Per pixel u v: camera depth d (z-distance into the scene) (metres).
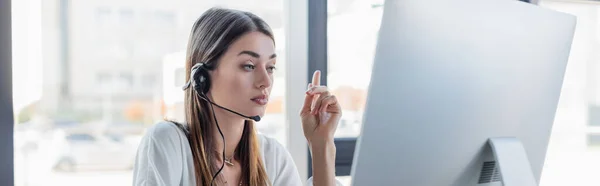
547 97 0.87
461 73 0.74
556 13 0.85
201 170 1.06
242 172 1.14
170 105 1.46
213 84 1.05
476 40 0.75
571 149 1.98
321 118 1.06
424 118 0.72
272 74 1.11
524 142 0.85
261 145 1.21
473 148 0.79
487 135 0.80
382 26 0.65
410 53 0.68
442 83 0.72
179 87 1.30
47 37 1.55
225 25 1.04
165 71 1.60
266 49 1.06
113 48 1.62
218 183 1.07
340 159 1.70
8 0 1.40
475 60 0.75
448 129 0.75
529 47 0.82
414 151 0.72
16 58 1.45
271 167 1.20
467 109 0.76
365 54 1.74
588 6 1.94
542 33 0.83
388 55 0.66
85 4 1.59
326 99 1.05
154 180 0.97
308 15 1.68
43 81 1.56
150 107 1.65
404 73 0.68
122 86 1.63
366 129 0.67
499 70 0.79
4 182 1.43
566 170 1.98
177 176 1.02
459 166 0.78
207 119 1.08
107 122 1.64
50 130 1.58
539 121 0.87
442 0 0.70
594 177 2.00
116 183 1.66
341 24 1.72
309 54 1.68
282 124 1.70
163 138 1.04
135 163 1.07
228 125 1.09
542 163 0.90
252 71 1.05
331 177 1.05
